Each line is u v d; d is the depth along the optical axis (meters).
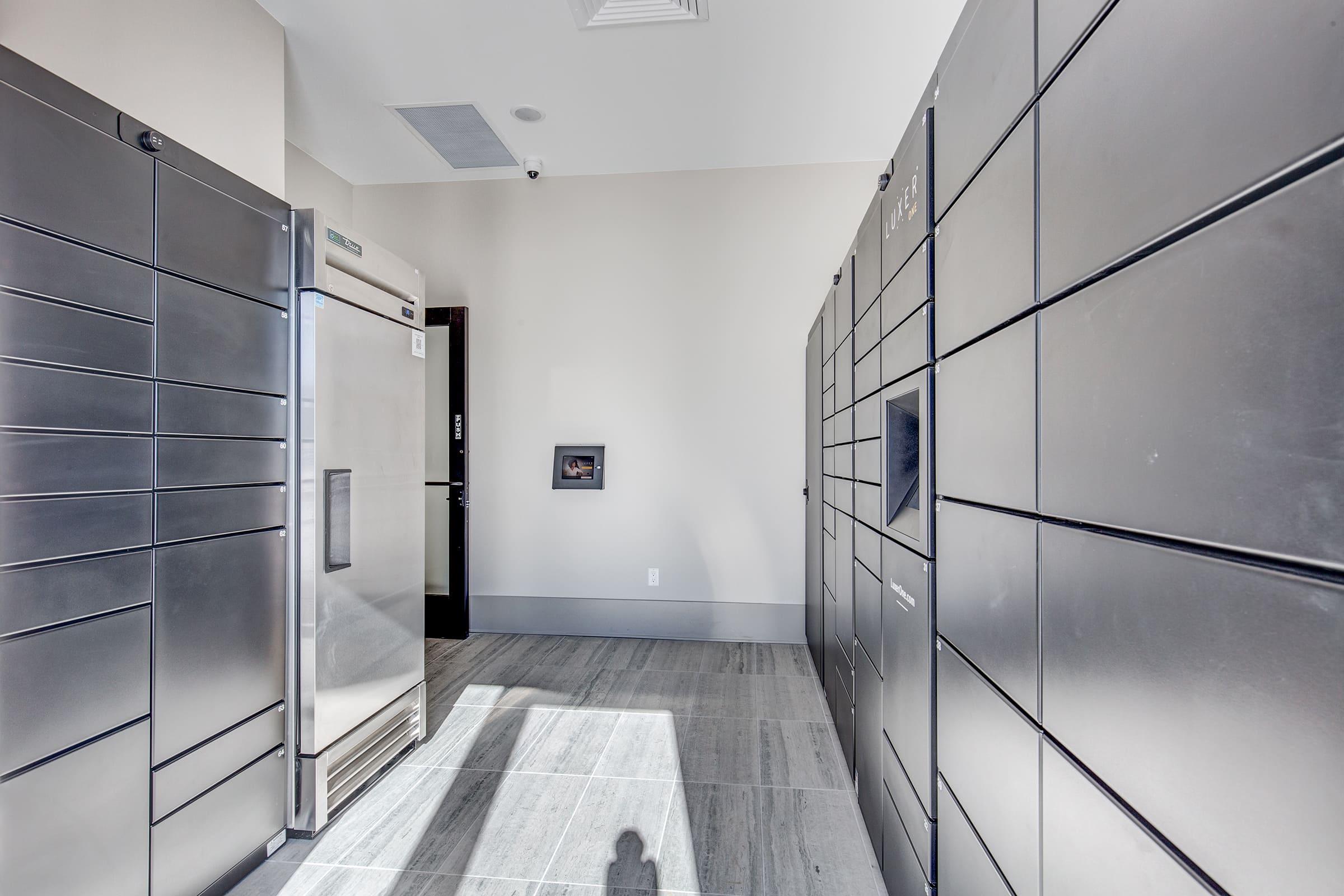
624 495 3.90
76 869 1.27
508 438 3.98
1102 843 0.61
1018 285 0.82
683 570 3.85
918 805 1.30
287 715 1.86
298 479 1.87
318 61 2.74
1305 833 0.38
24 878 1.18
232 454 1.67
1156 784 0.53
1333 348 0.36
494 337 4.00
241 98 2.14
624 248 3.91
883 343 1.63
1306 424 0.38
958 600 1.08
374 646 2.14
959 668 1.07
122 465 1.37
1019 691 0.82
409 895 1.63
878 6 2.41
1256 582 0.42
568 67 2.79
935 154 1.21
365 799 2.06
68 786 1.26
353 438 2.03
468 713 2.74
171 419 1.49
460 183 4.03
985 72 0.94
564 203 3.96
